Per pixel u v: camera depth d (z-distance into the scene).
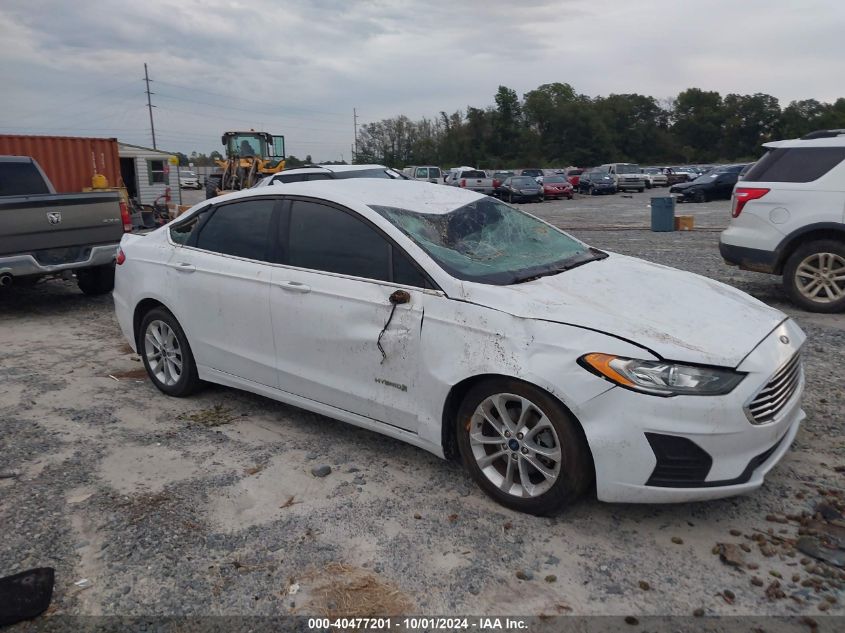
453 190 4.82
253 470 4.08
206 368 4.98
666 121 105.19
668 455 3.11
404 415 3.85
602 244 14.02
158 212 18.97
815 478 3.77
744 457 3.18
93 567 3.18
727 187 30.31
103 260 8.69
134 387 5.61
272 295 4.39
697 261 11.10
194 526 3.49
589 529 3.39
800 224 7.45
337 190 4.38
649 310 3.53
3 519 3.58
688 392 3.09
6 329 7.76
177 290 5.00
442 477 3.96
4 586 3.02
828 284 7.44
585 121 89.19
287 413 4.98
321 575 3.09
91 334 7.46
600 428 3.16
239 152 24.53
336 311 4.06
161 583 3.06
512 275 3.81
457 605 2.88
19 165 9.20
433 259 3.80
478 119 86.38
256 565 3.17
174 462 4.21
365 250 4.04
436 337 3.63
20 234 7.88
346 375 4.09
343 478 3.97
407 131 90.00
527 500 3.46
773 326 3.61
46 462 4.23
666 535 3.32
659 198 16.78
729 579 2.98
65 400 5.32
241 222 4.74
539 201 35.19
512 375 3.34
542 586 2.98
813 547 3.15
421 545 3.29
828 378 5.29
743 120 99.00
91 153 17.47
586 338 3.25
